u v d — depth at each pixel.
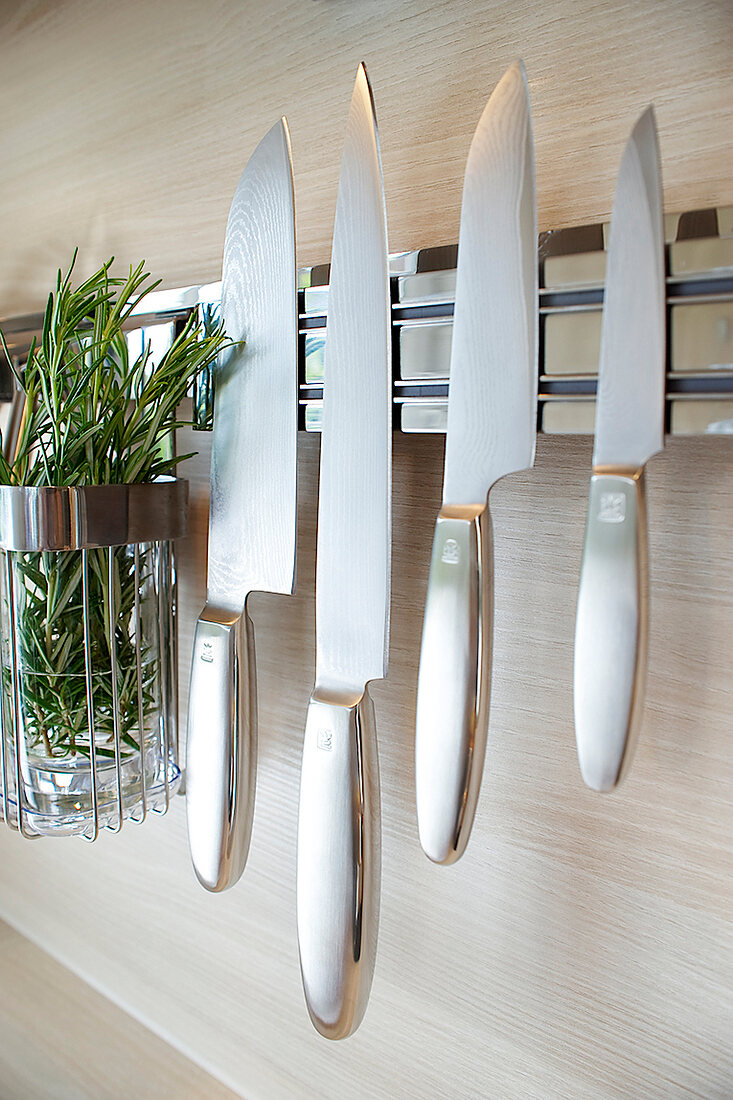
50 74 0.68
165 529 0.51
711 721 0.40
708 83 0.38
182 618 0.63
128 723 0.53
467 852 0.49
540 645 0.45
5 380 0.65
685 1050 0.41
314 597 0.55
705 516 0.39
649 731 0.42
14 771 0.53
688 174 0.39
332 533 0.43
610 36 0.41
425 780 0.37
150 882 0.69
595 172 0.41
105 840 0.73
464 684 0.37
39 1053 0.66
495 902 0.48
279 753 0.59
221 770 0.47
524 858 0.47
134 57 0.62
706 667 0.40
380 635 0.41
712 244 0.33
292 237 0.45
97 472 0.49
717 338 0.33
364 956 0.41
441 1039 0.51
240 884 0.63
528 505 0.45
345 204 0.42
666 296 0.33
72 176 0.67
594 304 0.36
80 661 0.51
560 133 0.42
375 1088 0.55
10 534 0.47
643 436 0.33
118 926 0.72
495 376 0.37
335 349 0.43
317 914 0.41
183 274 0.60
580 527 0.43
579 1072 0.45
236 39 0.56
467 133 0.46
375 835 0.42
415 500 0.49
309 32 0.52
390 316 0.41
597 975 0.44
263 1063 0.62
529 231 0.36
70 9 0.66
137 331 0.57
